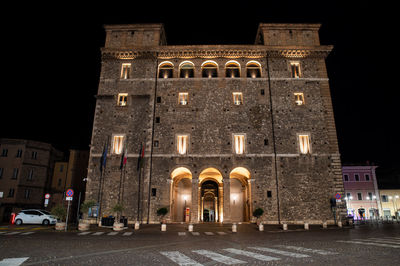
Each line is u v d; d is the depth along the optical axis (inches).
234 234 908.0
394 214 2367.1
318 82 1499.8
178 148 1412.4
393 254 468.1
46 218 1264.8
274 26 1593.3
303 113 1449.3
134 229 1048.8
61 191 2006.6
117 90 1493.6
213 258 447.2
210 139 1411.2
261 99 1469.0
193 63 1541.6
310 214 1317.7
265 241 709.9
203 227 1149.1
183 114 1451.8
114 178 1368.1
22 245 594.2
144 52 1529.3
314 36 1581.0
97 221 1307.8
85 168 2074.3
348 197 2383.1
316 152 1393.9
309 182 1355.8
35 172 1893.5
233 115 1445.6
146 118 1445.6
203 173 1557.6
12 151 1859.0
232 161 1376.7
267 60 1530.5
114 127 1438.2
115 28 1601.9
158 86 1499.8
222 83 1498.5
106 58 1544.0
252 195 1338.6
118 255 480.1
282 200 1331.2
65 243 637.9
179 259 438.9
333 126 1429.6
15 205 1765.5
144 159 1382.9
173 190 1529.3
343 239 727.1
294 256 457.7
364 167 2455.7
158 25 1599.4
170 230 1031.6
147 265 392.5
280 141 1405.0
